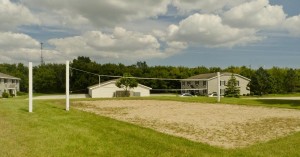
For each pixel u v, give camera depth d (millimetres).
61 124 15234
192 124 18656
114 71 111438
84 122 16172
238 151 10727
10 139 11414
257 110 28172
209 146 11508
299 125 18297
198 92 96812
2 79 86938
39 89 114062
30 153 9586
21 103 29219
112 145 10914
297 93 100750
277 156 9961
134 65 123625
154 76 109375
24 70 134125
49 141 11250
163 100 44844
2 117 17797
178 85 111750
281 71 110562
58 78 114562
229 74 93812
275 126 17859
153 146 10883
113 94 79500
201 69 123750
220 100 41844
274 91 95562
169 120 20641
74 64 112688
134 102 40719
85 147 10547
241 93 93438
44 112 21031
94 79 110188
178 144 11367
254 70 114812
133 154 9812
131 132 13500
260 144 12188
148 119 21234
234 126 17844
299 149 10906
